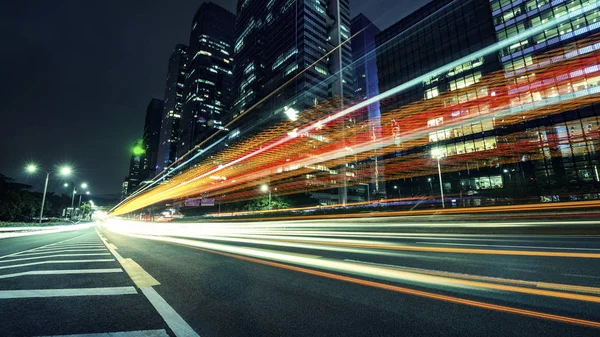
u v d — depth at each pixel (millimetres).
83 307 3969
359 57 168625
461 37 60719
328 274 6176
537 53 49031
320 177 84062
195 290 4965
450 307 3975
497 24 55250
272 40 124938
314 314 3785
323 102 106562
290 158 73688
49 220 59812
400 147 63656
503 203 41406
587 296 4242
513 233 13680
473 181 52781
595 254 7578
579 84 43688
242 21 150000
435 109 61406
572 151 43062
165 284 5359
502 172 49594
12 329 3168
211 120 183000
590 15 44625
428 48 66188
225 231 23047
